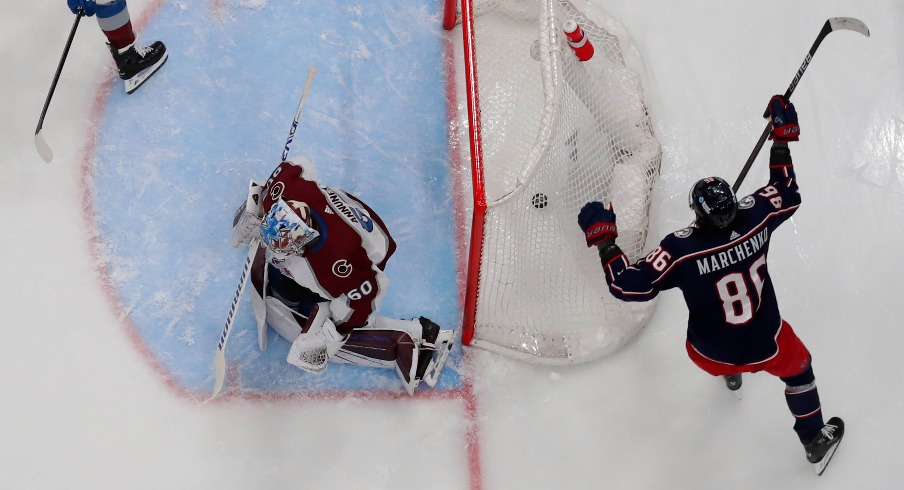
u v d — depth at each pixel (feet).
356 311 40.65
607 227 40.37
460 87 56.54
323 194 39.58
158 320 48.80
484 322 49.03
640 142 52.37
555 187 48.96
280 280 42.70
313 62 56.44
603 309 49.80
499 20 57.26
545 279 50.01
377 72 56.59
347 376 48.42
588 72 50.39
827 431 44.88
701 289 39.34
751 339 40.32
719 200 37.14
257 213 41.27
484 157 53.26
